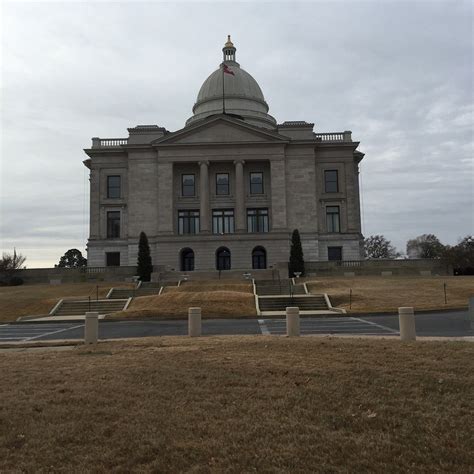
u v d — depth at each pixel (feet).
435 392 31.78
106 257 233.14
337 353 41.96
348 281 161.07
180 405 30.01
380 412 28.89
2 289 172.24
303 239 230.27
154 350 47.29
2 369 40.01
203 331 80.18
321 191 238.48
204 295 131.54
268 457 23.58
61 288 170.09
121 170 239.50
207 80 296.71
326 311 119.24
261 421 27.58
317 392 31.81
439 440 25.62
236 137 232.53
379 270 204.33
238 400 30.76
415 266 205.16
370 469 22.82
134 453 24.20
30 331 91.25
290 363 38.68
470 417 28.07
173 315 114.83
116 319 112.68
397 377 34.50
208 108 284.20
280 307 126.21
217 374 35.88
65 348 55.31
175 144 230.89
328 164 240.12
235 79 286.25
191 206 234.38
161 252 223.51
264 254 226.99
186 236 223.51
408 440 25.68
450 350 41.52
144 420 27.84
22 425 27.40
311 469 22.71
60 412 28.94
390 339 51.49
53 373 37.88
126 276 205.46
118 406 29.91
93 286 173.99
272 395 31.45
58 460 23.65
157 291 158.30
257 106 287.07
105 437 25.91
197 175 238.68
